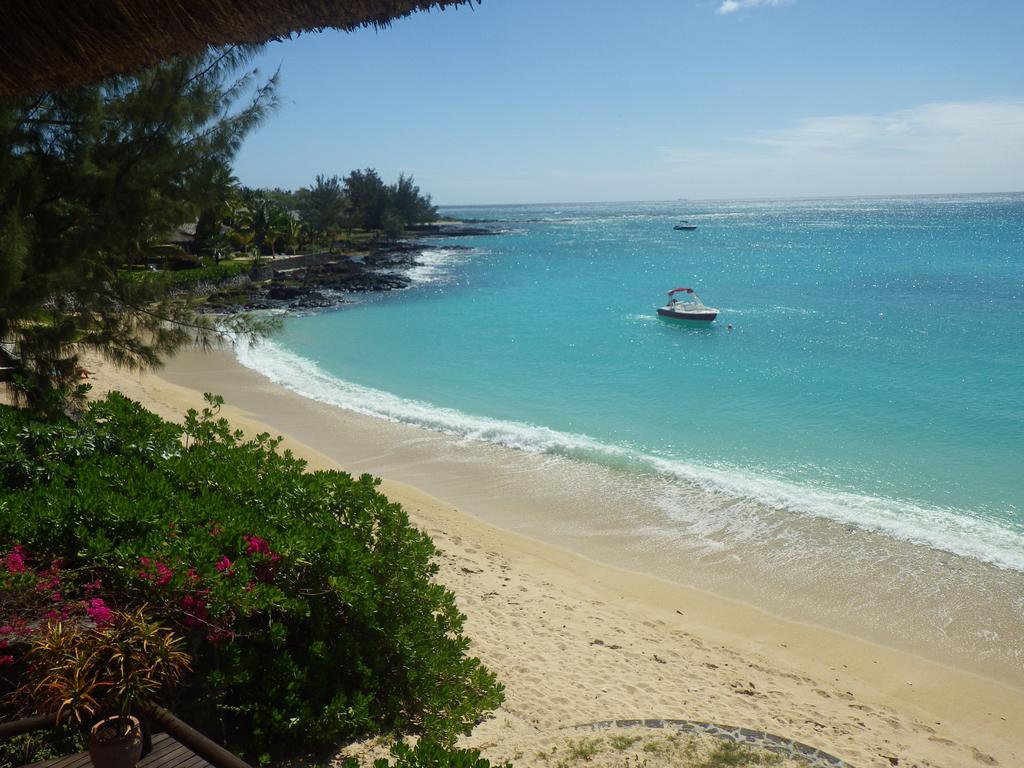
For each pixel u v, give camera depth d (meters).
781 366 28.06
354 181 117.12
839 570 12.42
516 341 34.00
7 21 2.73
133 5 2.67
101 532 5.67
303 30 2.89
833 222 180.38
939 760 7.41
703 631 10.51
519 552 12.68
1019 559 12.72
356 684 6.33
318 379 26.05
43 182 11.19
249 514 6.82
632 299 48.78
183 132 12.08
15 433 7.66
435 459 17.64
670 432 19.89
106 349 12.60
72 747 4.40
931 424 20.48
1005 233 122.81
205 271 44.56
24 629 4.54
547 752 6.21
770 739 6.90
